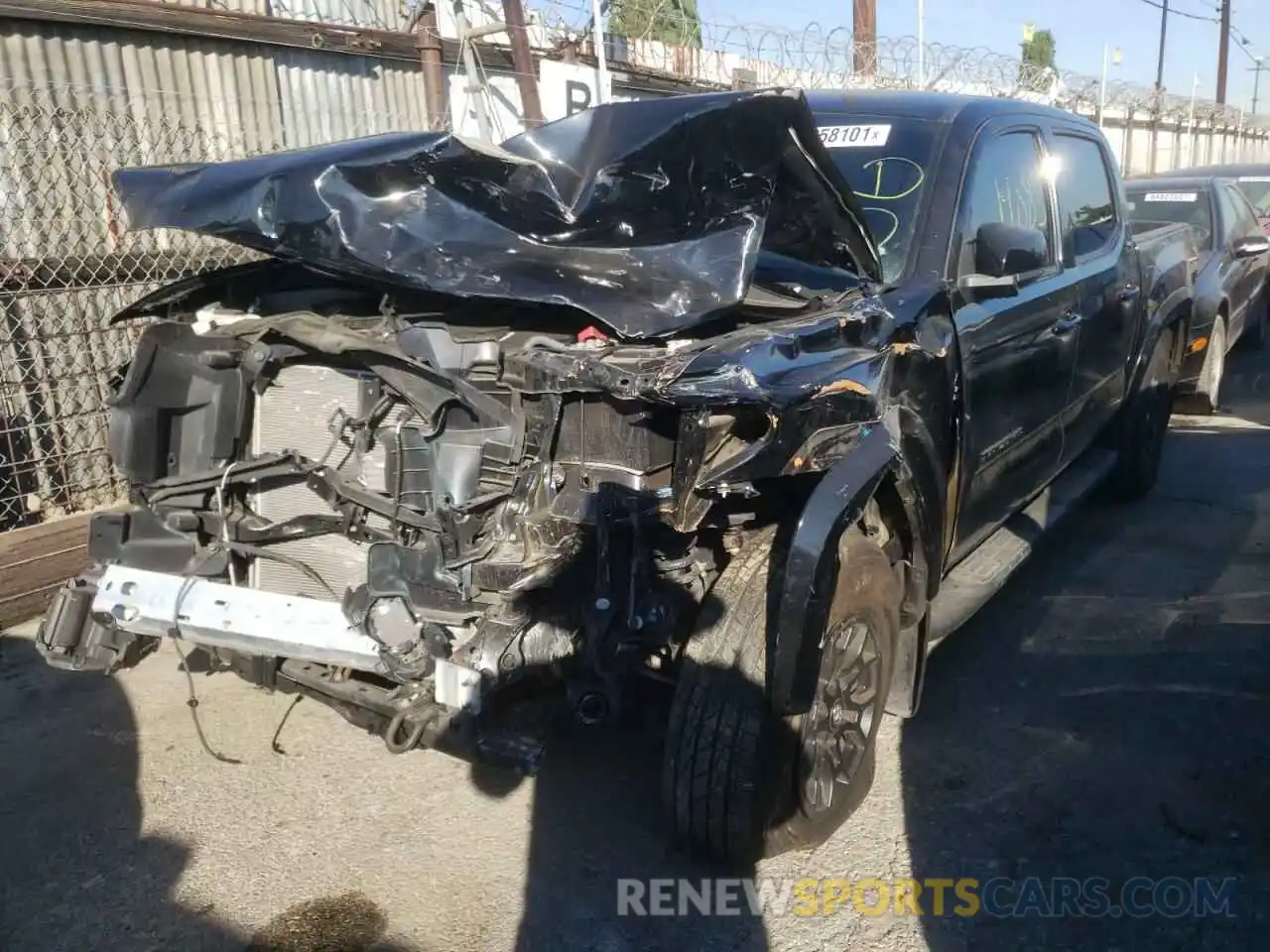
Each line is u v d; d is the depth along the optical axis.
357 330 3.11
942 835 3.31
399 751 2.91
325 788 3.58
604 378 2.65
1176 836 3.31
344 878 3.12
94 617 3.24
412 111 7.47
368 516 3.12
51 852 3.25
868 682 3.24
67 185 5.46
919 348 3.33
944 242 3.74
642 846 3.26
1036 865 3.17
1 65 5.25
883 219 3.86
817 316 3.11
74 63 5.52
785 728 2.92
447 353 2.86
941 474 3.49
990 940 2.87
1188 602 5.04
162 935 2.89
